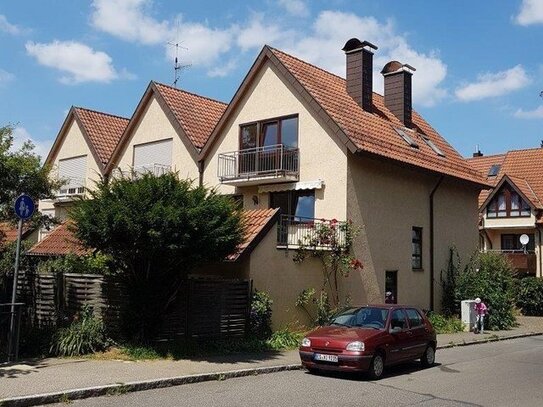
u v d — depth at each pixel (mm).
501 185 36031
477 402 9211
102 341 12516
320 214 18734
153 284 12680
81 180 27672
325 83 21297
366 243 18781
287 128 20000
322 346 11180
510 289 23547
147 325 12766
